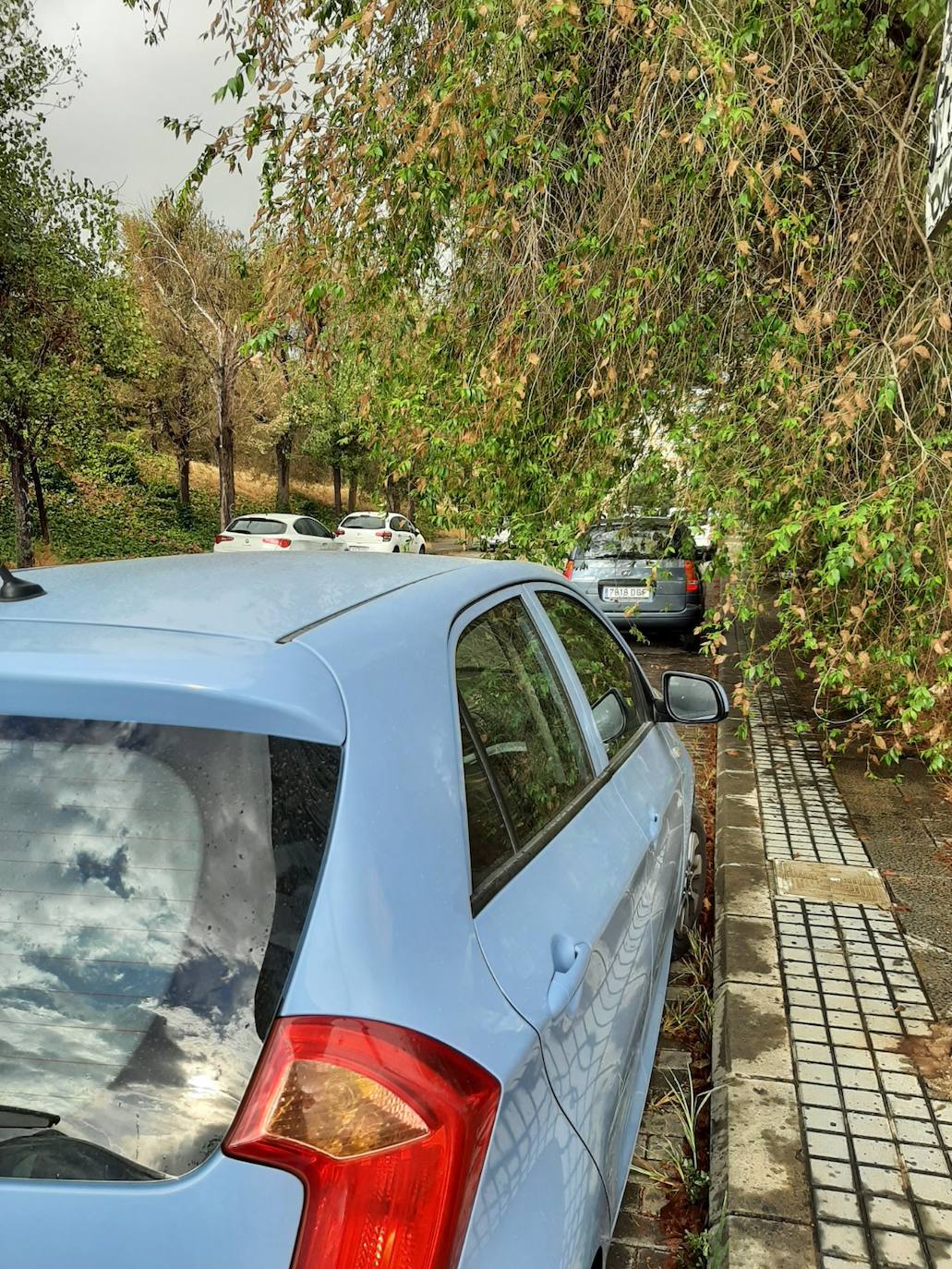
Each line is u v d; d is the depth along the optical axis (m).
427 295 6.71
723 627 5.68
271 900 1.16
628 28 5.44
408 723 1.42
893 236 5.86
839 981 3.60
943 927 4.07
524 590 2.44
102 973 1.15
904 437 5.22
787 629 5.68
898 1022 3.31
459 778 1.51
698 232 6.00
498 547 6.70
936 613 5.46
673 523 6.38
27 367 16.28
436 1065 1.11
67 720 1.26
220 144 5.59
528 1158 1.27
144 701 1.21
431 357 6.66
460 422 6.22
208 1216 1.02
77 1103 1.09
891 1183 2.50
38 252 15.91
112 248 17.34
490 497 6.58
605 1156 1.63
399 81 5.40
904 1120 2.76
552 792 2.02
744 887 4.52
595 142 5.65
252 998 1.11
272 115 5.59
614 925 1.90
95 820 1.21
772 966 3.72
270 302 5.87
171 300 27.94
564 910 1.67
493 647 2.00
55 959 1.17
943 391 5.41
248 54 5.56
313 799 1.21
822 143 6.09
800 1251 2.27
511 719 1.93
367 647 1.46
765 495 5.62
